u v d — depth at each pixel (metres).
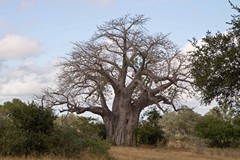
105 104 42.75
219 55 13.61
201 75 13.76
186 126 69.94
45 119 18.86
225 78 13.43
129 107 42.66
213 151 31.88
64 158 17.92
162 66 41.22
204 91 13.99
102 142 20.11
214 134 42.03
